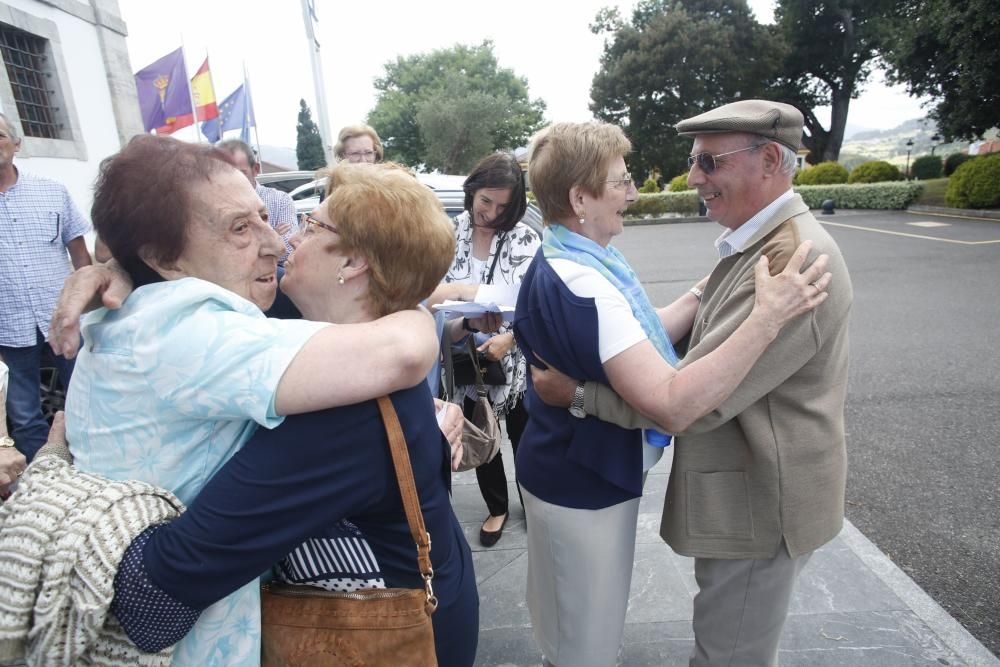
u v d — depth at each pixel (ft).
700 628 4.95
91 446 2.79
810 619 6.91
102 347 2.75
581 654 5.08
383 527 3.04
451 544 3.51
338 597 3.00
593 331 4.10
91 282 2.85
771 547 4.41
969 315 20.48
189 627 2.65
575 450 4.60
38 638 2.46
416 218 3.01
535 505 5.02
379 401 2.78
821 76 101.76
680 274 31.48
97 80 22.85
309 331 2.69
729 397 3.99
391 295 3.12
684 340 5.78
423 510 3.11
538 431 4.98
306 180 25.14
